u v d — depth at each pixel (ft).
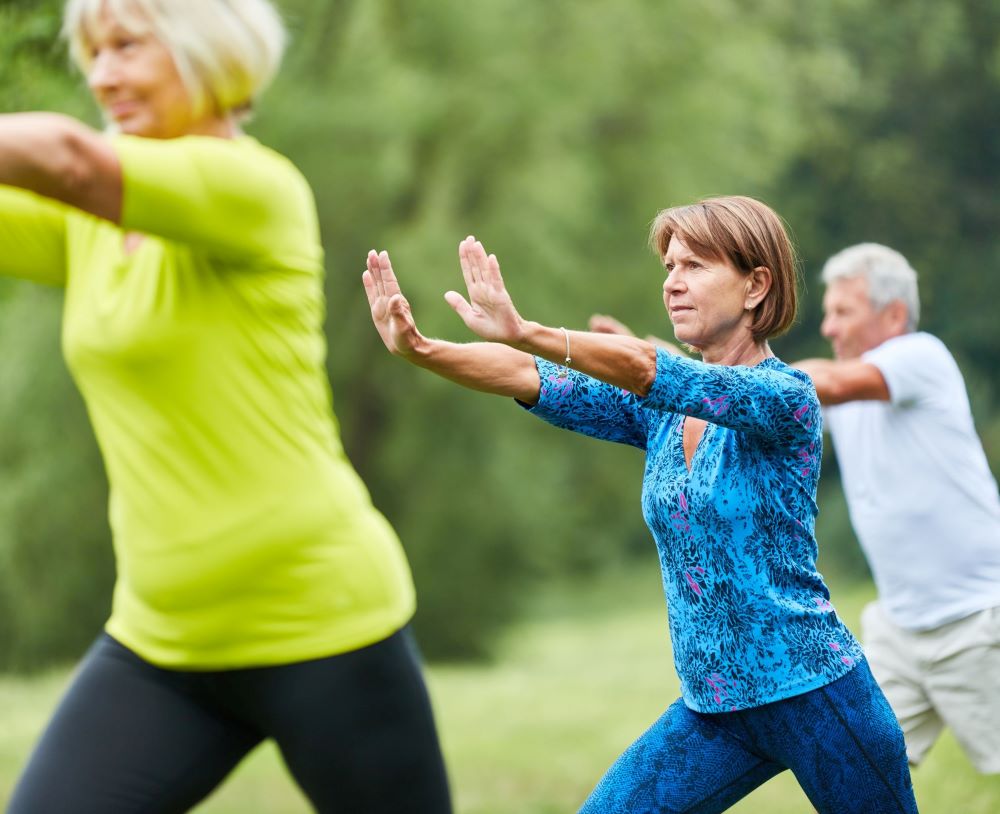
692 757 18.90
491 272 15.92
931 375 27.35
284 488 16.01
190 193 14.57
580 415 18.69
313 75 100.99
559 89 106.63
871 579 150.82
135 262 15.97
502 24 104.53
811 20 160.35
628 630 135.03
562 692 76.43
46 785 16.30
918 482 27.61
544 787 46.47
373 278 16.67
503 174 106.01
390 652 16.52
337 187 102.73
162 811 16.47
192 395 15.72
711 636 18.15
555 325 106.93
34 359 101.14
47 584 107.24
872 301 29.68
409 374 110.63
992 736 27.58
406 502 114.11
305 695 16.15
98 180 13.97
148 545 16.08
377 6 101.40
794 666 17.90
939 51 185.06
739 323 18.79
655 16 111.96
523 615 118.83
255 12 15.88
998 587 27.61
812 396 17.66
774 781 41.16
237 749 16.80
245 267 15.58
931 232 187.62
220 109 16.14
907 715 28.50
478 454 112.98
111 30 15.65
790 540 18.02
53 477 105.29
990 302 185.57
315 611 16.15
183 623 16.15
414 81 99.91
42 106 39.24
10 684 94.48
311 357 16.37
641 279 114.01
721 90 115.44
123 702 16.49
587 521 127.54
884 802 18.30
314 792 16.46
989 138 189.88
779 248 18.66
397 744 16.44
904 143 187.83
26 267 17.40
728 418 16.99
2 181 13.47
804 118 165.78
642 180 114.62
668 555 18.57
